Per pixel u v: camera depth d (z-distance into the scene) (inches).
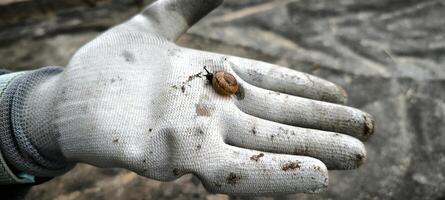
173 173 12.1
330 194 16.8
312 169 11.5
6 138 12.7
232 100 12.9
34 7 23.1
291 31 22.9
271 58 21.7
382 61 21.4
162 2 14.1
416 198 16.8
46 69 14.3
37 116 13.0
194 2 14.0
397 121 19.0
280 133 12.4
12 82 13.4
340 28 23.0
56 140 12.9
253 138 12.4
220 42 22.4
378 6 24.0
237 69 13.8
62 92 12.8
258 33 22.9
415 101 19.6
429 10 23.7
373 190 17.0
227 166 11.8
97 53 13.3
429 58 21.4
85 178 17.2
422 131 18.6
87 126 12.2
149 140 12.2
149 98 12.8
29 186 14.6
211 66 13.5
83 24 23.1
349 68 21.1
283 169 11.6
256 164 11.7
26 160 13.0
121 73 12.9
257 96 13.1
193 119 12.2
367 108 19.5
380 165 17.6
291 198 16.7
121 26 14.1
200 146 11.9
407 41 22.2
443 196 16.8
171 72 13.0
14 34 22.5
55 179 17.1
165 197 16.7
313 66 21.3
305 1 24.5
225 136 12.6
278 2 24.5
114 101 12.5
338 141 12.3
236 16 23.7
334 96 13.9
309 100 13.1
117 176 17.3
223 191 11.9
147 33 13.9
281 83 13.8
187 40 22.4
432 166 17.6
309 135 12.4
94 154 12.2
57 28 22.9
